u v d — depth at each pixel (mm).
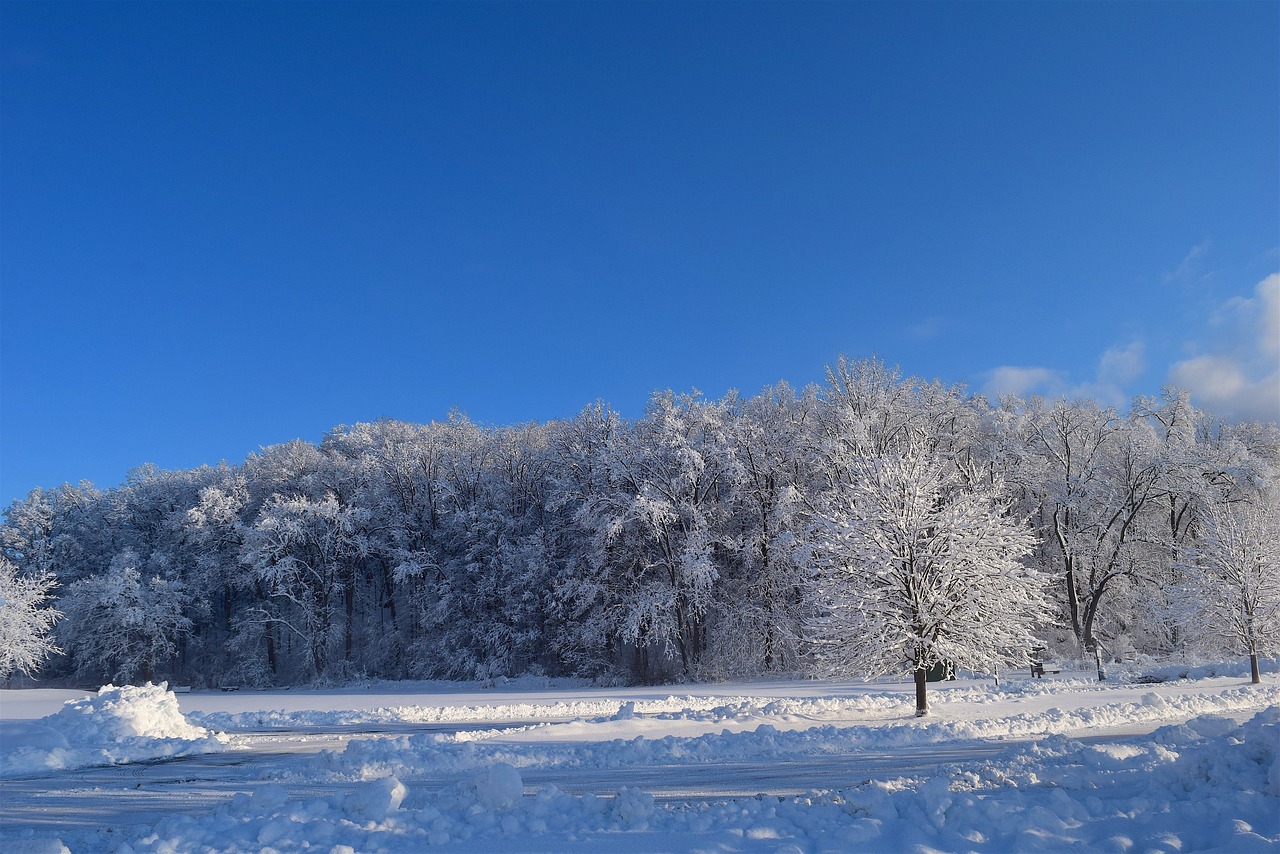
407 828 7934
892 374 43906
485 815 8195
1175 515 45844
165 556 55875
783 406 47219
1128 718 17828
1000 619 19609
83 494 63594
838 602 20203
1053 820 7336
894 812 7891
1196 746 9500
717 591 43500
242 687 51438
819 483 42156
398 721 23016
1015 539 20734
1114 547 42281
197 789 12898
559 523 49625
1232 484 42562
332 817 8430
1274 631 26547
